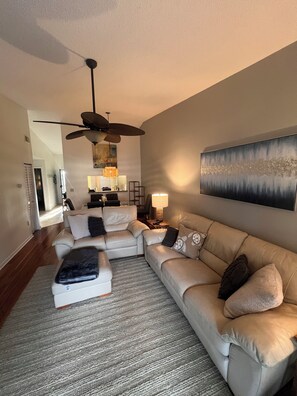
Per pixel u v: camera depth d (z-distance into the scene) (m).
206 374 1.48
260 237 2.19
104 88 2.95
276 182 1.92
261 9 1.42
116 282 2.70
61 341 1.79
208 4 1.37
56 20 1.51
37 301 2.34
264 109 2.07
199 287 1.87
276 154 1.90
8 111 3.61
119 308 2.20
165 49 1.93
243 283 1.58
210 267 2.29
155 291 2.49
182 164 3.71
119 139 3.38
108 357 1.63
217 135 2.77
